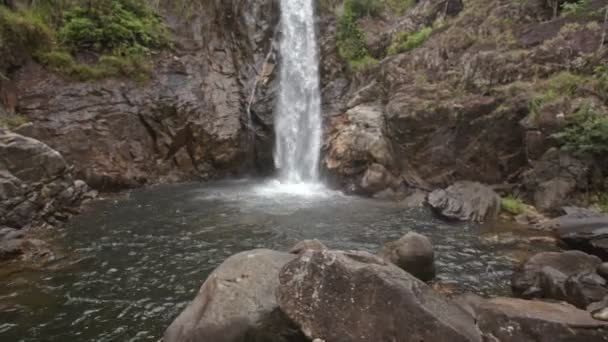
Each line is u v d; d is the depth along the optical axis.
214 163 19.14
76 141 16.02
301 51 21.89
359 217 12.27
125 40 18.25
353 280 5.12
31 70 16.06
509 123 13.39
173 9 20.38
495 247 9.59
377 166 15.17
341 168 16.12
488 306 5.71
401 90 16.59
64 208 12.05
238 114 20.06
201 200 14.55
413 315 4.87
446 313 5.10
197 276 8.29
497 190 13.29
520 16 16.12
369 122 16.42
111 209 13.23
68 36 17.16
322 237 10.53
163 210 13.14
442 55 16.83
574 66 13.35
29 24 16.03
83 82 16.95
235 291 5.62
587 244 8.98
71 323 6.54
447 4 19.23
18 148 10.88
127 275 8.30
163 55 19.39
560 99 12.40
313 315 5.08
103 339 6.12
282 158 20.25
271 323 5.28
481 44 16.06
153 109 18.02
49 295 7.43
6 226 10.27
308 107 20.70
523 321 5.25
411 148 15.37
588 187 11.54
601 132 11.18
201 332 5.29
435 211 12.25
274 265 5.99
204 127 18.97
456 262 8.80
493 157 13.73
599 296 6.18
